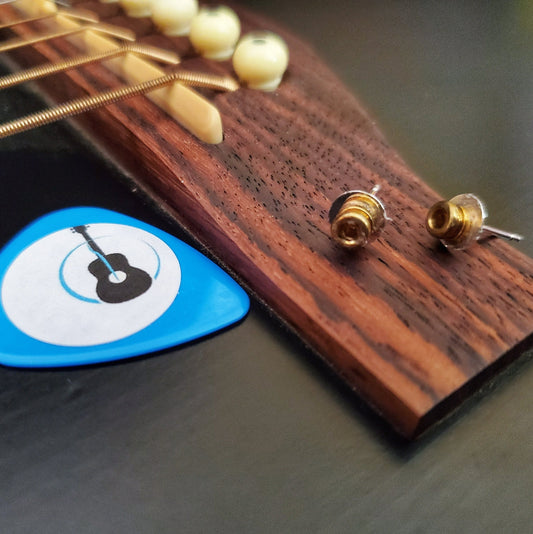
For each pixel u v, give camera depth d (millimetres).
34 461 83
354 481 82
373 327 90
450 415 88
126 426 86
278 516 80
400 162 115
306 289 94
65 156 119
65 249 99
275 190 107
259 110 122
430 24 155
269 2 161
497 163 118
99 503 81
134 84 121
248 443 85
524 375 91
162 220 110
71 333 91
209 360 92
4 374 90
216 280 98
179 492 81
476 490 82
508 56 145
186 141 113
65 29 139
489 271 96
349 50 144
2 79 118
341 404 88
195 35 133
